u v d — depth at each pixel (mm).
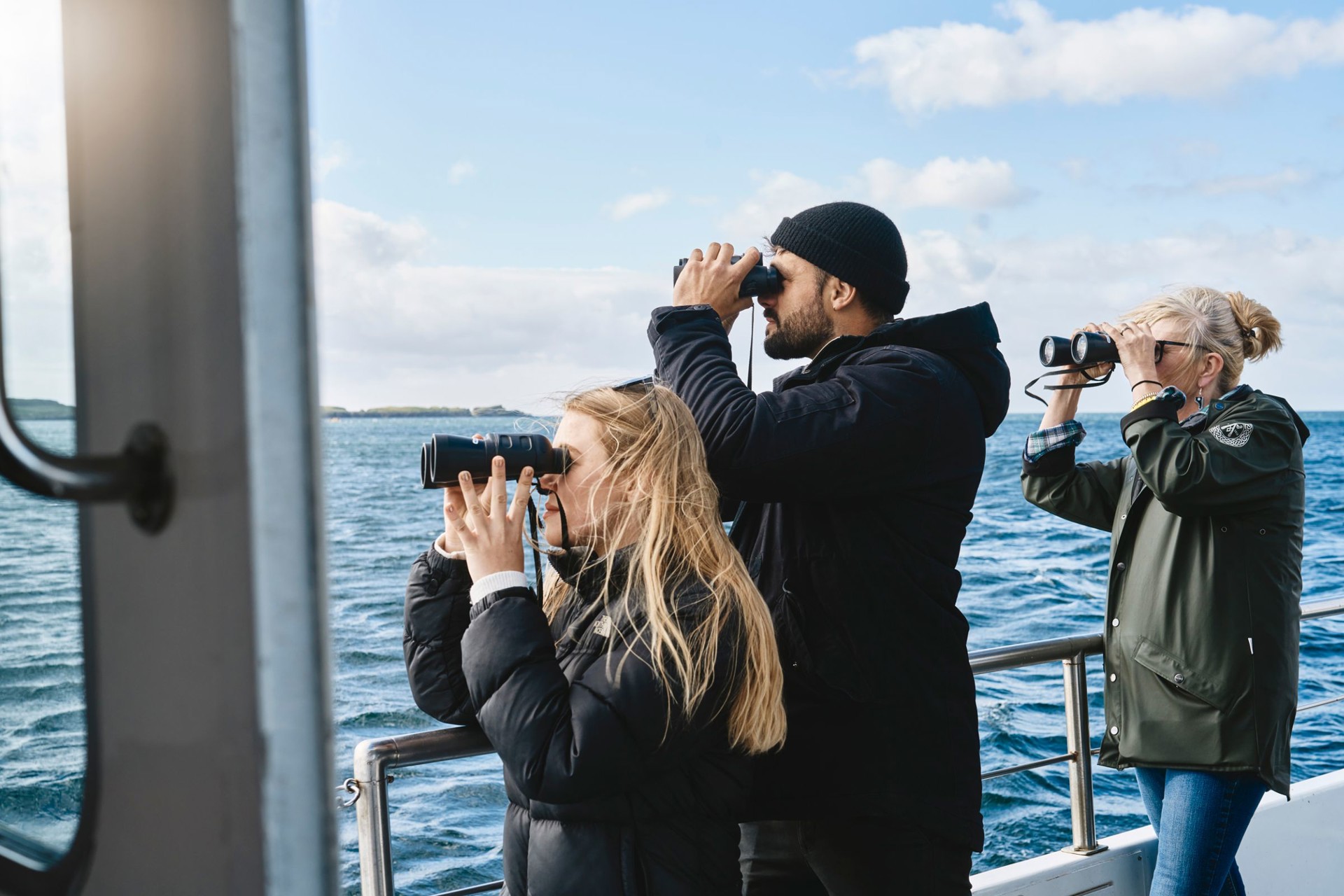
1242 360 2549
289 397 507
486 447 1580
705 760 1541
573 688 1487
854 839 1835
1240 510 2324
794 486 1812
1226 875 2398
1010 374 2109
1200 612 2324
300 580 508
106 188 583
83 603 615
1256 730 2279
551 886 1483
